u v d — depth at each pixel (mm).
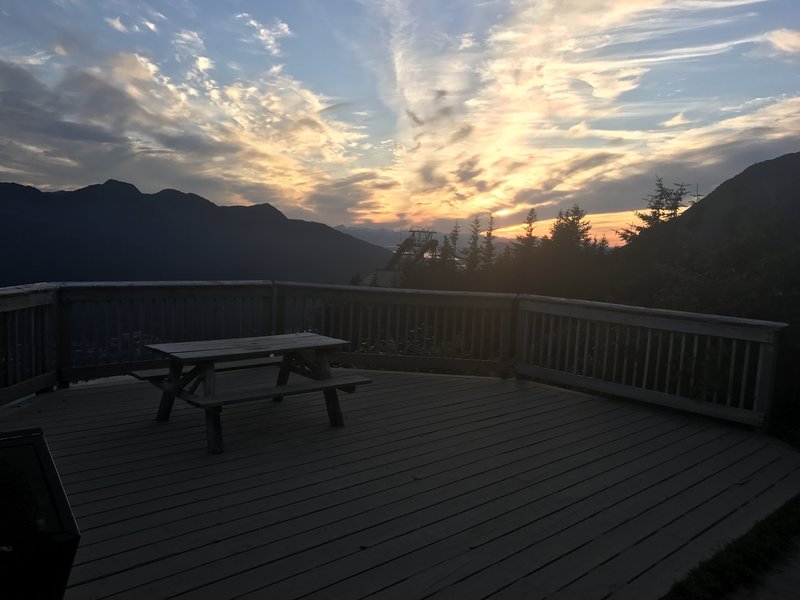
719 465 4004
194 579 2422
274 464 3764
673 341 5566
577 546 2811
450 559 2648
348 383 4547
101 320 5676
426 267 32344
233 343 4594
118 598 2268
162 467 3660
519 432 4609
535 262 21609
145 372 4766
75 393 5355
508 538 2863
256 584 2398
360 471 3688
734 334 4871
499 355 6668
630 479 3699
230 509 3098
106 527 2854
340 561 2604
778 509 3305
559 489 3498
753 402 5047
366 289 6801
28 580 1452
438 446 4211
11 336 4859
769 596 2564
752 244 7039
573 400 5664
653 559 2711
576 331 6074
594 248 20594
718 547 2838
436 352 6816
